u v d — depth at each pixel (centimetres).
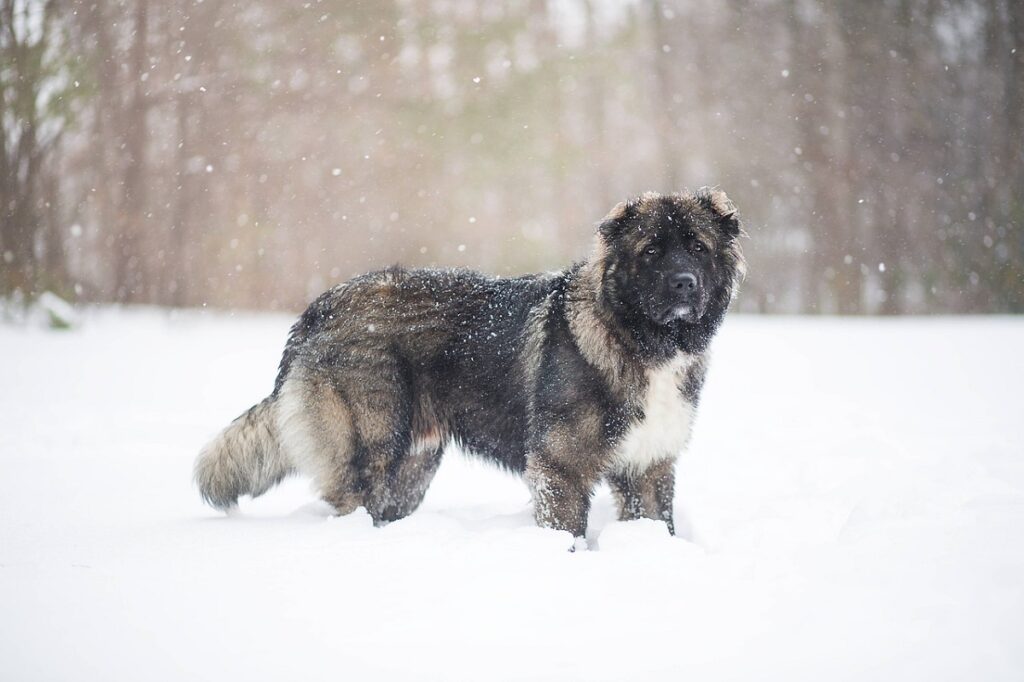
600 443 606
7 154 2186
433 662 375
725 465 839
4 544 555
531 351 631
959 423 992
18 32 2225
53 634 400
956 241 3359
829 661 363
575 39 3488
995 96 3366
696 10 3525
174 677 362
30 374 1427
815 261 3381
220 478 664
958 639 365
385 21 3180
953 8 3384
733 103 3497
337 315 666
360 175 3031
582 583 458
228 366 1571
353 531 570
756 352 1816
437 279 673
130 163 2594
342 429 652
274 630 405
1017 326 2392
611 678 360
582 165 3278
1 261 2122
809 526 559
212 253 2759
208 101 2778
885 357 1688
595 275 621
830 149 3412
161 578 471
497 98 3284
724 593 438
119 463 852
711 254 637
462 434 666
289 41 3005
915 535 480
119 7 2512
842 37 3431
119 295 2623
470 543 527
